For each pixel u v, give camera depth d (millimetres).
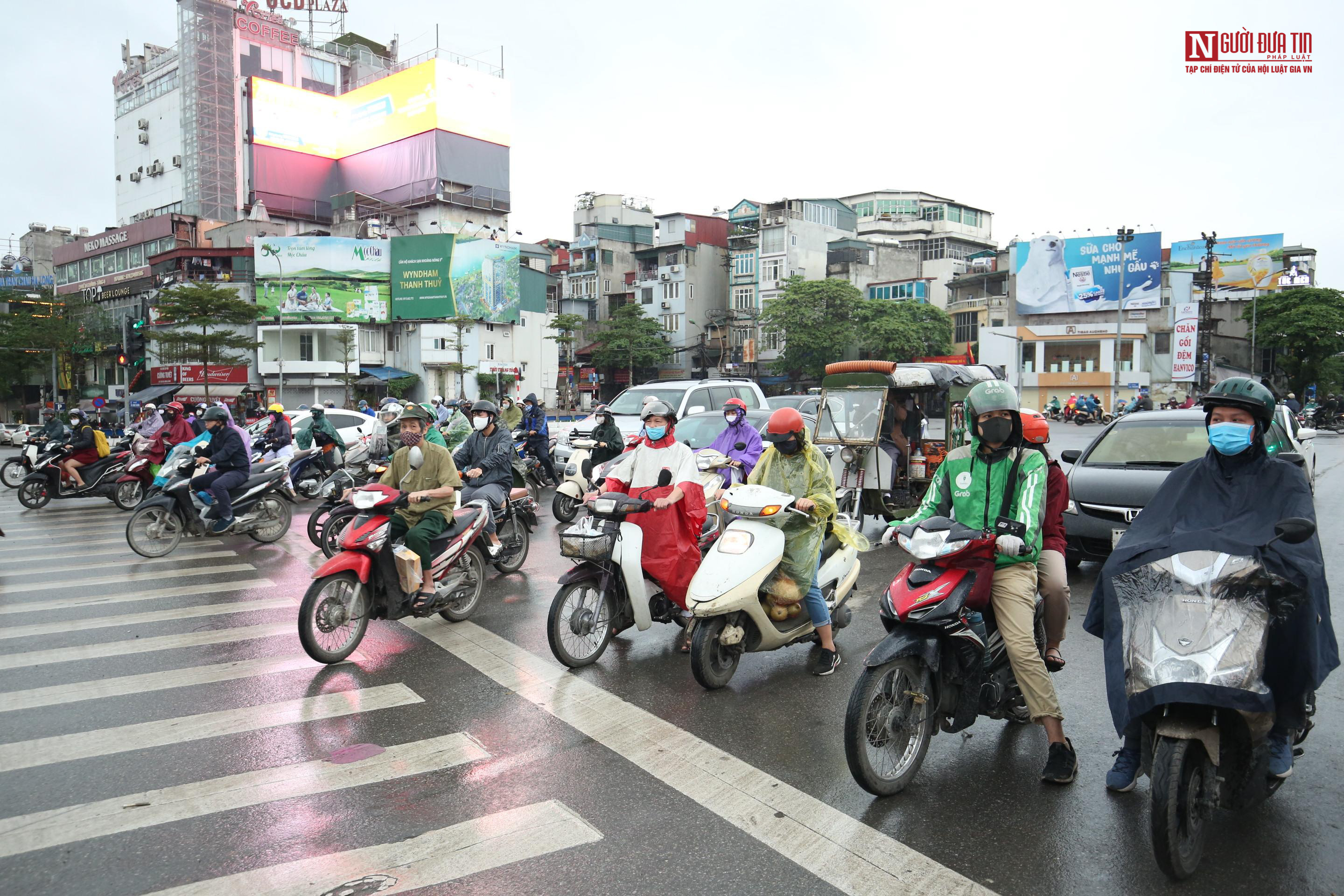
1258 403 3041
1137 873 3014
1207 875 3004
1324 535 9602
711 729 4332
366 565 5484
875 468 9773
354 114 55000
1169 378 49344
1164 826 2775
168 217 52406
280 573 8188
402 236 46875
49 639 5898
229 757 3975
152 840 3221
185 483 9062
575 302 63562
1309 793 3641
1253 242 54812
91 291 57719
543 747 4102
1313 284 61125
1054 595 4039
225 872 2998
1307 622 2881
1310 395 45438
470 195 52281
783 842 3221
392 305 46781
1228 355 49719
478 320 47344
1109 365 49750
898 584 3635
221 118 57344
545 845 3191
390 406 10500
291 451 12891
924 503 3906
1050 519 4082
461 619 6457
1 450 31812
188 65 57031
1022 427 3705
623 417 15031
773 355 58125
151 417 14773
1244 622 2830
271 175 53594
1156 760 2863
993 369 12547
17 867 3029
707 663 4812
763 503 4902
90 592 7324
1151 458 8016
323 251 45438
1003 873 3012
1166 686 2799
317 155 55531
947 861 3088
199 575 8039
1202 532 3061
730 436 9289
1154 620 2951
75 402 52469
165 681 5031
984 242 67312
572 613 5320
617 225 65688
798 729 4344
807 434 5117
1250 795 3084
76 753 4020
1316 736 4242
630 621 5508
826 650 5266
